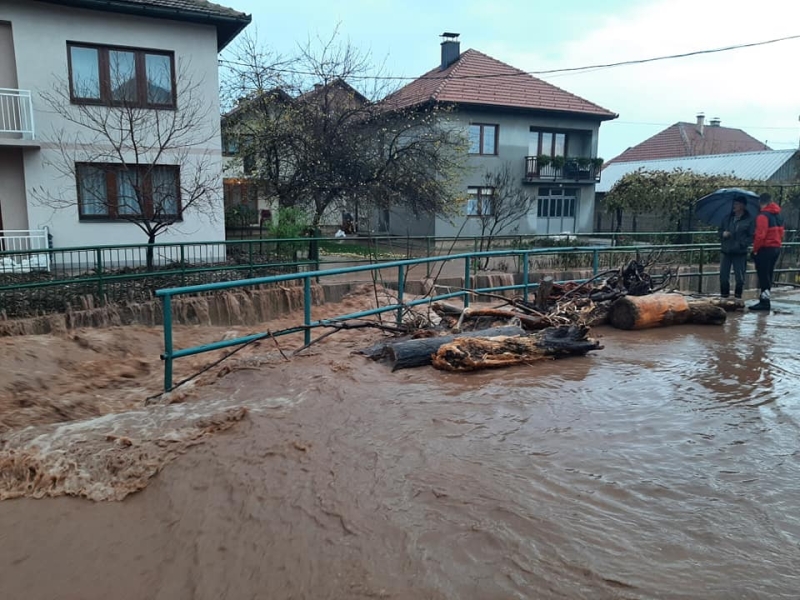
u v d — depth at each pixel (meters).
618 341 6.96
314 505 3.32
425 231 26.45
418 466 3.65
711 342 6.89
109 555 3.19
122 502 3.65
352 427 4.23
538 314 7.55
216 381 5.43
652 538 2.89
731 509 3.14
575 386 5.16
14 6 13.64
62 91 14.20
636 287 8.28
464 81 27.34
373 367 5.66
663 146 46.09
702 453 3.81
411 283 12.87
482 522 3.06
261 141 18.69
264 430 4.21
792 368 5.74
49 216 14.47
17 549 3.28
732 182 21.94
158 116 14.29
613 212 27.92
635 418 4.41
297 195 19.25
